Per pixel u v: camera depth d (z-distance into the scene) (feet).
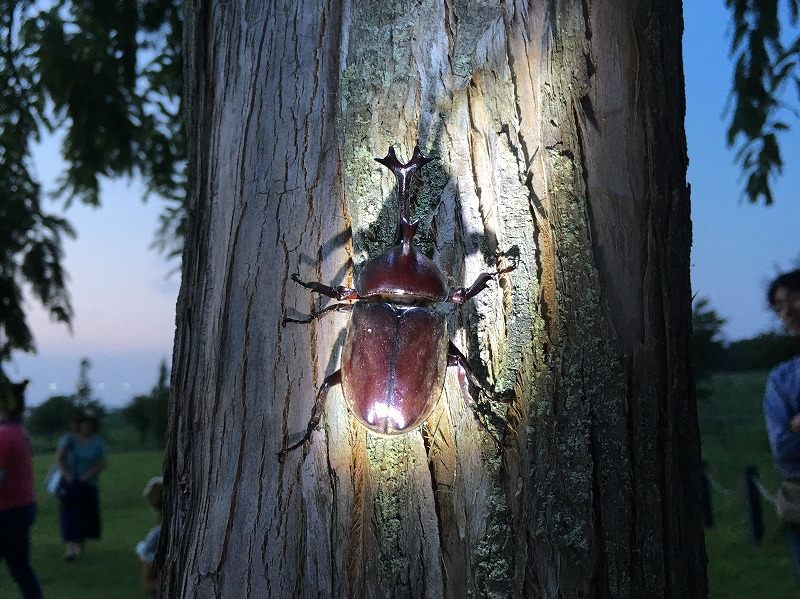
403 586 0.55
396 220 0.58
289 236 0.59
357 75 0.58
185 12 0.72
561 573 0.53
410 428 0.54
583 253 0.56
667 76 0.62
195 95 0.69
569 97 0.56
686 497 0.60
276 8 0.60
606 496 0.54
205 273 0.64
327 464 0.57
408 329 0.56
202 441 0.62
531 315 0.55
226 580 0.58
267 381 0.59
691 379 0.63
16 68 1.71
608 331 0.56
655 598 0.56
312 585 0.56
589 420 0.55
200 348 0.64
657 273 0.59
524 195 0.56
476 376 0.56
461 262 0.57
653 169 0.59
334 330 0.58
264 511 0.57
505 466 0.54
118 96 1.72
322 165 0.59
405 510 0.55
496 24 0.56
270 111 0.60
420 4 0.57
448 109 0.57
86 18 1.68
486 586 0.54
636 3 0.59
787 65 1.38
